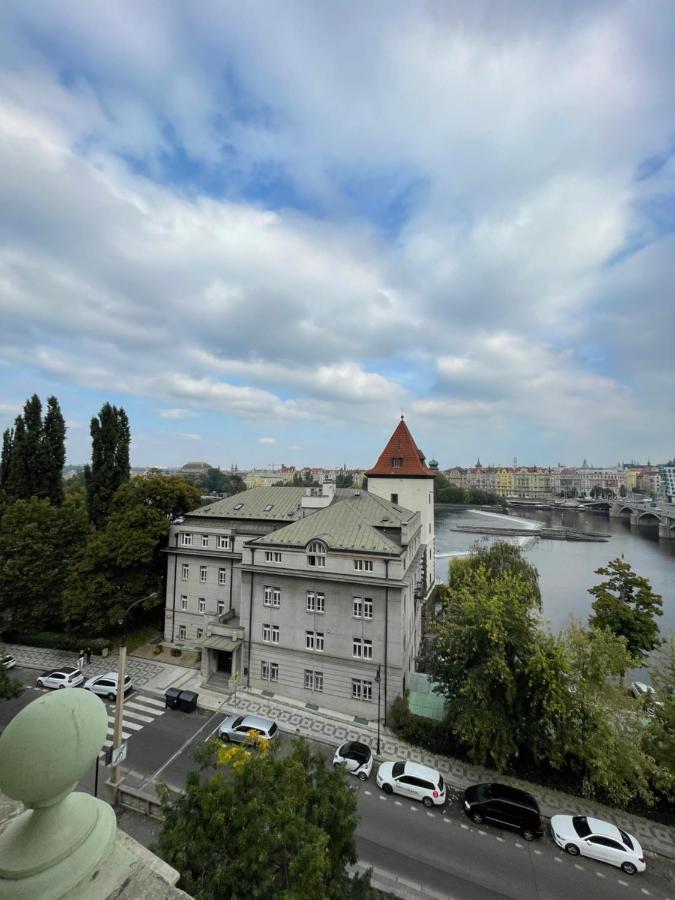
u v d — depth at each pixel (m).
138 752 29.55
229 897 11.60
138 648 45.66
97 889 3.25
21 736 2.91
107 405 63.34
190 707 34.44
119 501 52.34
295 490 52.47
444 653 29.69
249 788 14.08
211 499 161.88
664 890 21.22
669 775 24.77
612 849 22.30
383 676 33.94
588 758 25.58
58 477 64.19
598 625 44.25
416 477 64.62
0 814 4.34
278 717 34.03
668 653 29.19
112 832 3.59
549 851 23.05
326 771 15.68
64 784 3.02
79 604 43.72
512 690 26.52
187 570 47.12
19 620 45.31
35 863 3.04
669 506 189.88
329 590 35.72
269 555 38.00
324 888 11.73
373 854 22.27
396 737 32.22
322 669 35.62
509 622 28.12
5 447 66.12
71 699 3.13
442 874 21.38
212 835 12.66
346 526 38.34
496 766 29.55
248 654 38.22
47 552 46.88
